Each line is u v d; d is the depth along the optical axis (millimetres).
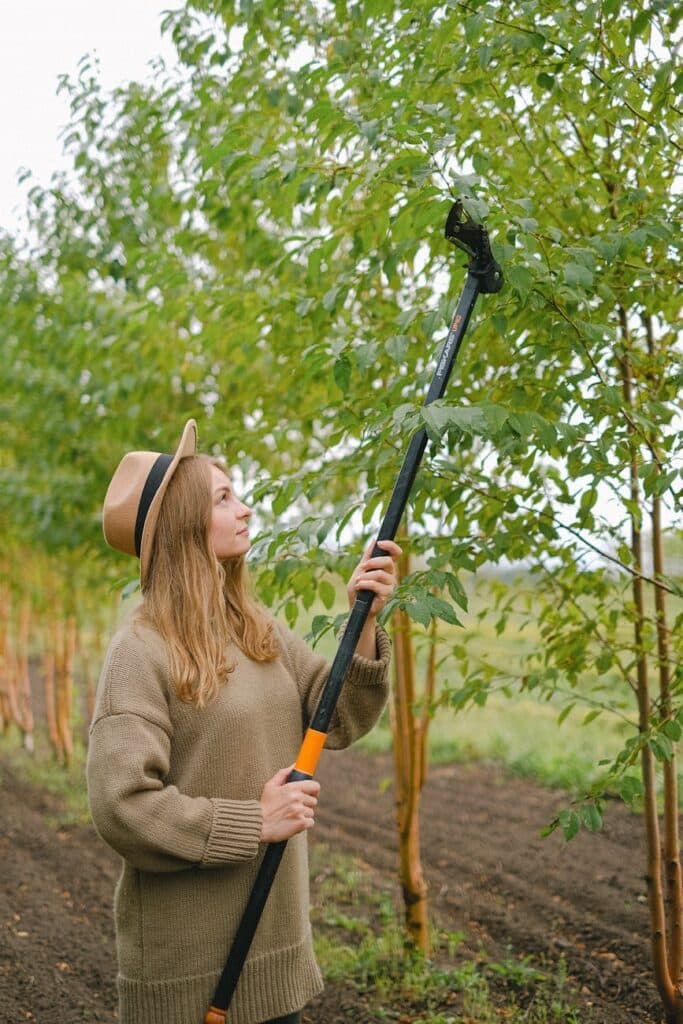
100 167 3855
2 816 5250
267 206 2615
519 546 2250
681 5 1817
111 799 1494
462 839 4684
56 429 4305
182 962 1590
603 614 2539
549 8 1939
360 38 2463
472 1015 2822
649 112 2102
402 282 3082
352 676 1779
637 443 2061
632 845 4375
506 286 1871
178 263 3303
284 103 2744
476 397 2352
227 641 1720
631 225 2027
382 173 1881
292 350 2879
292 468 3066
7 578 6363
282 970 1674
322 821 5246
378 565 1686
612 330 1987
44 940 3518
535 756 6102
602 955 3205
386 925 3631
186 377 3756
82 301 3789
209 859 1536
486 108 2395
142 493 1743
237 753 1639
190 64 3152
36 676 10602
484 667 2654
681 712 1996
